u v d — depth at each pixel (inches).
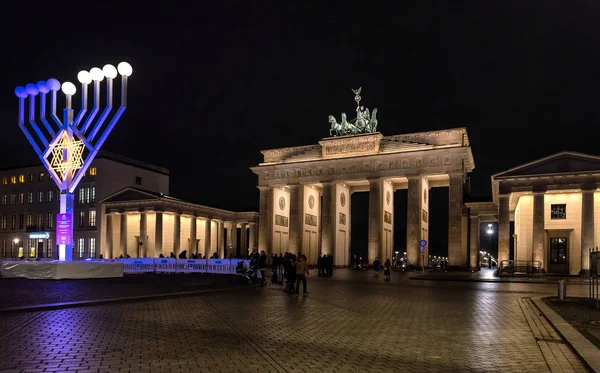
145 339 511.8
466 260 2819.9
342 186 3157.0
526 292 1154.7
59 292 994.1
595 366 385.7
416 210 2738.7
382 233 2869.1
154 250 3302.2
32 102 1435.8
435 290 1209.4
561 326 581.6
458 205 2652.6
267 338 526.3
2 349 458.6
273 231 3193.9
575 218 2060.8
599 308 781.9
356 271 2378.2
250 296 1006.4
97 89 1400.1
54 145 1465.3
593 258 828.0
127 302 863.7
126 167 3676.2
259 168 3203.7
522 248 2183.8
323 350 468.4
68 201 1459.2
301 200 3100.4
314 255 3280.0
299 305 847.7
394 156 2815.0
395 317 700.0
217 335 540.7
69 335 530.9
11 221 3796.8
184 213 3449.8
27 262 1448.1
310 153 3122.5
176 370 386.0
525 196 2209.6
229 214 3973.9
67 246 1471.5
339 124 3161.9
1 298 871.1
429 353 459.8
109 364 403.2
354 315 720.3
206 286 1197.7
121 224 3380.9
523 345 499.8
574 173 2021.4
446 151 2684.5
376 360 429.7
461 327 611.8
